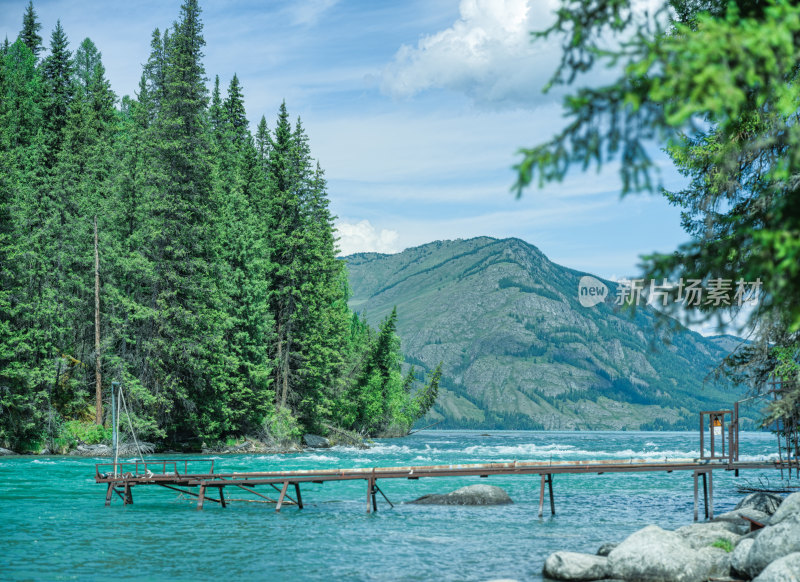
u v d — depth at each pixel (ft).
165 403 168.55
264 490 106.93
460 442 294.25
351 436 232.73
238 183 216.54
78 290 183.42
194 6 198.29
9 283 167.02
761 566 42.39
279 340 209.97
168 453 173.78
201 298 179.01
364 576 49.29
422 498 94.12
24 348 160.04
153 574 49.26
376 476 83.87
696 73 16.66
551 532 69.51
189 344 170.09
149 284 174.91
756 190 44.80
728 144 37.22
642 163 18.49
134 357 174.09
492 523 75.36
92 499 90.74
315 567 52.19
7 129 211.20
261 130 260.83
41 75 281.95
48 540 62.03
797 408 54.60
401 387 343.46
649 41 17.65
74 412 173.99
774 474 133.80
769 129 41.52
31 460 144.87
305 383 213.05
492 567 52.44
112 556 55.47
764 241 17.67
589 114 18.38
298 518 78.28
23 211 174.19
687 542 51.93
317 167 225.15
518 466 82.94
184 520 75.51
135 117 212.23
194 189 181.06
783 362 56.65
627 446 280.92
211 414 182.60
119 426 164.66
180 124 179.52
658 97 17.03
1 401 152.15
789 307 18.48
